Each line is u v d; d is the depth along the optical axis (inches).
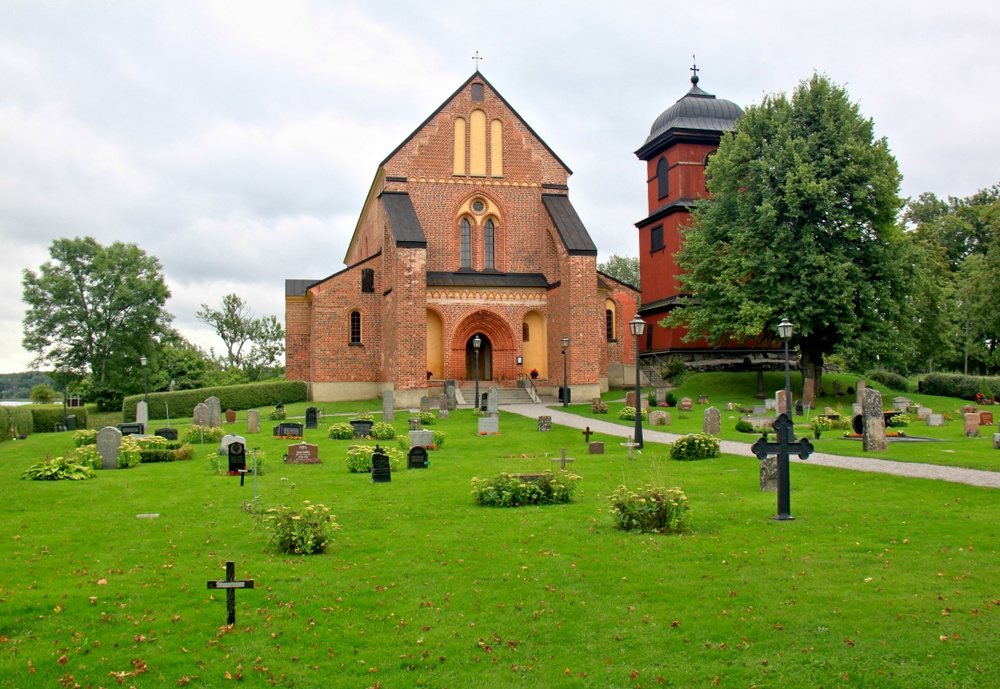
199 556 517.7
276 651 357.1
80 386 2992.1
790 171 1731.1
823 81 1815.9
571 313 1878.7
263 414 1808.6
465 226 2087.8
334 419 1662.2
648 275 2422.5
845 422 1254.3
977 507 621.6
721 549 511.8
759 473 789.2
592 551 515.5
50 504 714.8
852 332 1688.0
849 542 521.7
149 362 2891.2
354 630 381.4
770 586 431.5
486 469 910.4
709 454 964.0
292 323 2284.7
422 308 1817.2
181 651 356.5
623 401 1892.2
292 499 724.7
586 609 404.5
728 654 346.0
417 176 2033.7
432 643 365.7
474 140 2076.8
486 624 387.9
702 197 2148.1
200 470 933.2
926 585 425.1
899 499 663.1
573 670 335.9
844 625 371.6
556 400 1937.7
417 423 1368.1
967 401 1935.3
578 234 1934.1
